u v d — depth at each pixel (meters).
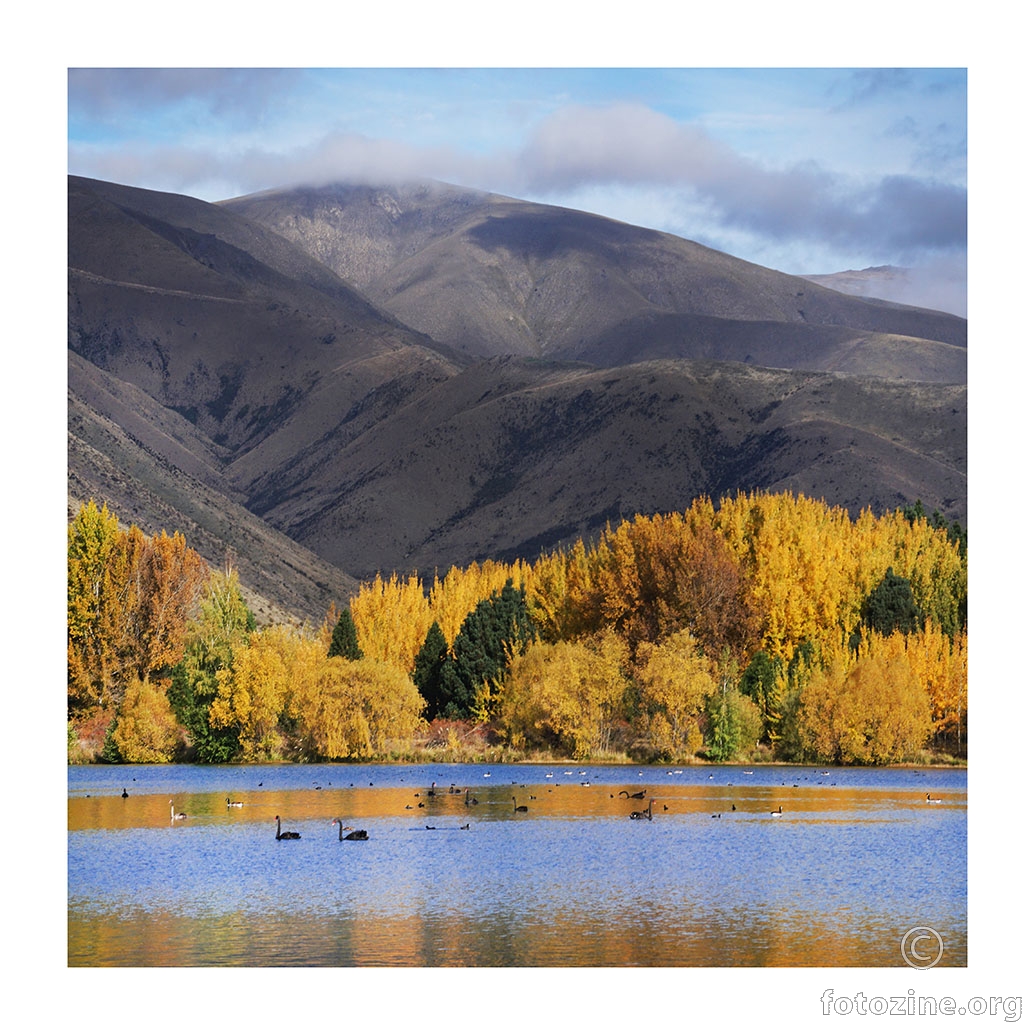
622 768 107.50
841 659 121.19
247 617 123.06
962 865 59.88
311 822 73.62
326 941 45.12
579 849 64.44
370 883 55.44
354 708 110.00
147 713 109.06
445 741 114.50
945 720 114.94
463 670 122.06
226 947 44.19
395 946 44.31
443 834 69.44
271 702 108.00
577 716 112.00
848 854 63.06
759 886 54.75
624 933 46.34
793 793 89.81
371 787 92.88
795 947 44.50
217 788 91.75
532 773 102.75
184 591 120.88
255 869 58.62
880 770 106.50
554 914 49.28
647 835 69.25
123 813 77.44
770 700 118.38
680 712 111.62
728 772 104.12
